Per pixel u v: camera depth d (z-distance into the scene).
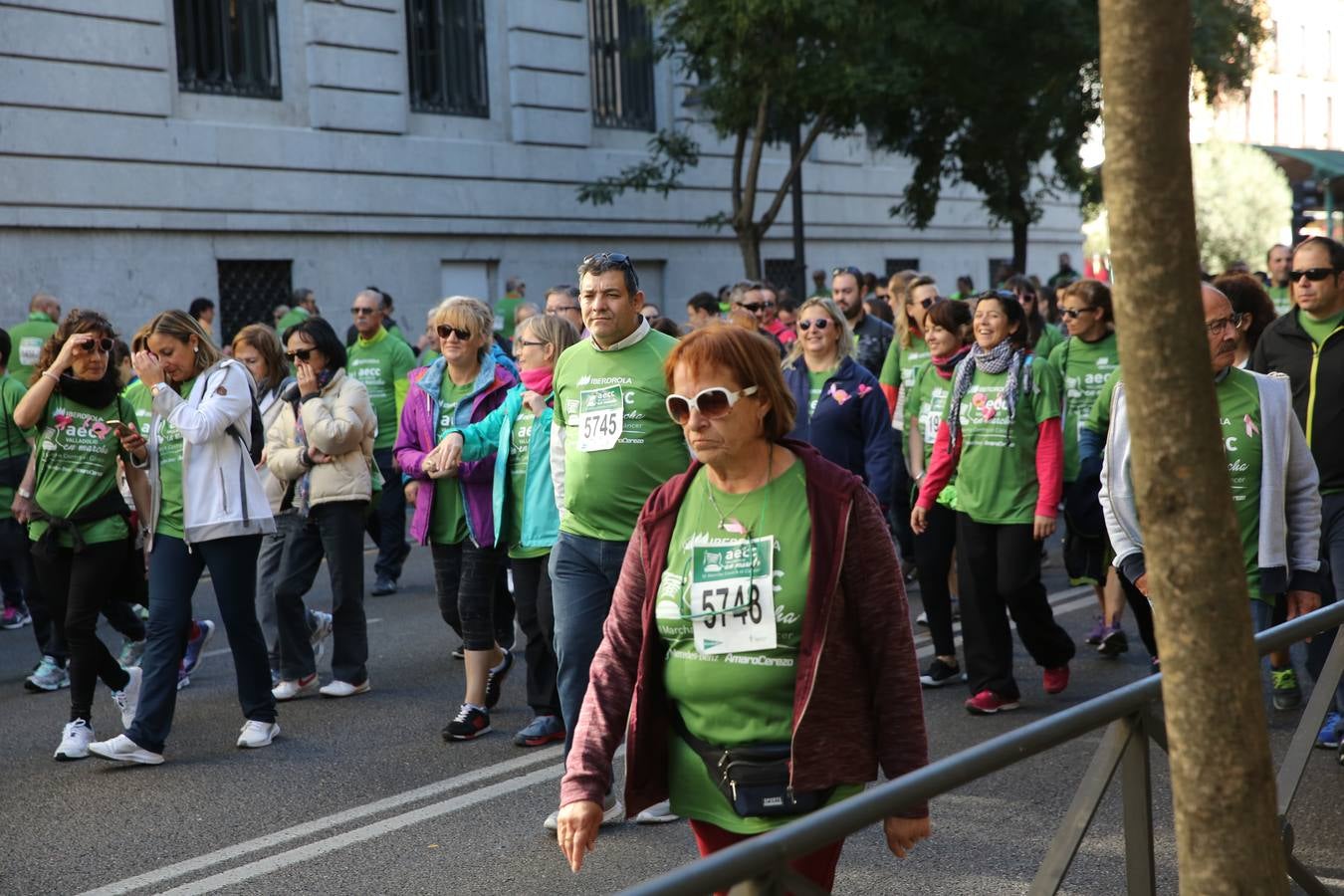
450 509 6.62
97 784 5.88
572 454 5.04
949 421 6.68
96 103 15.52
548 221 20.50
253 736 6.35
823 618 2.81
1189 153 1.86
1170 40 1.83
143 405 7.05
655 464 4.96
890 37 16.62
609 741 2.95
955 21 17.30
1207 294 5.06
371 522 9.98
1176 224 1.84
